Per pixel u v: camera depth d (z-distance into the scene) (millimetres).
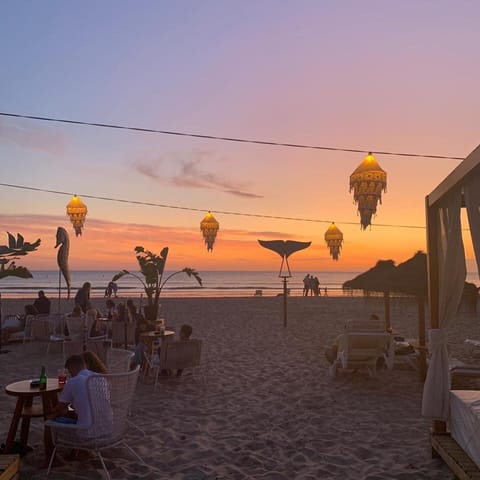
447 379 5230
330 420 6512
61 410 4602
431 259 5664
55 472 4723
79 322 11148
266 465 5000
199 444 5570
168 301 27969
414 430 6090
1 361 10406
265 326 16828
